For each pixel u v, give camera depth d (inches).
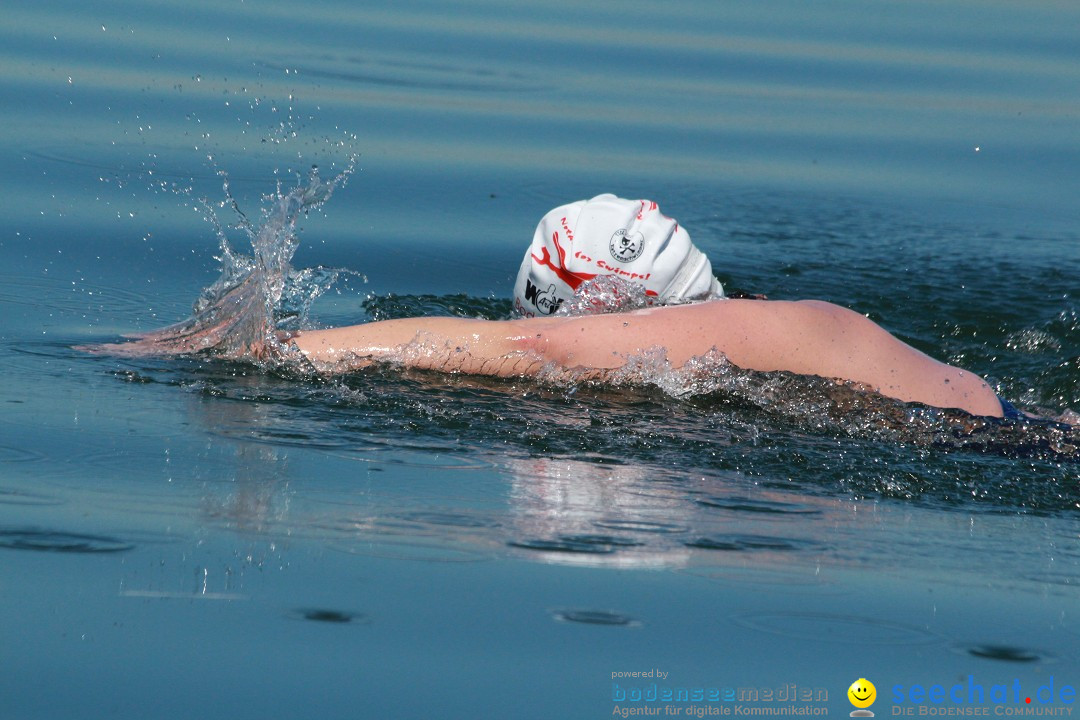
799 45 1668.3
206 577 283.4
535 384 450.9
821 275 739.4
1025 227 888.9
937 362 475.8
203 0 1600.6
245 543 303.6
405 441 390.6
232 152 931.3
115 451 363.6
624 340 451.5
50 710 228.8
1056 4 2167.8
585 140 1097.4
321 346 461.1
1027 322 658.8
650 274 486.9
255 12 1541.6
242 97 1090.1
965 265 775.1
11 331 509.4
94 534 302.7
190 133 969.5
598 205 493.7
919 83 1443.2
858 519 351.6
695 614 281.7
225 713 231.3
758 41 1681.8
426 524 323.6
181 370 450.6
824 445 413.1
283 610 270.8
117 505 321.7
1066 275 755.4
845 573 310.0
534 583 292.4
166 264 661.9
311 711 233.8
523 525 327.0
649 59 1501.0
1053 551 335.3
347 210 841.5
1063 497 381.1
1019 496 379.6
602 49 1544.0
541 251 497.7
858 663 264.1
